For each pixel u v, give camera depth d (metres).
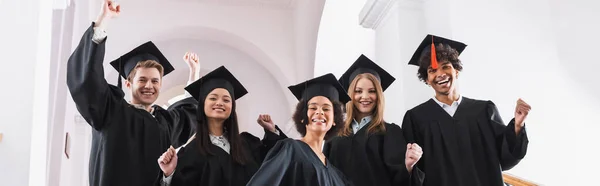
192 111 5.16
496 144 4.36
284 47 11.15
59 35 6.84
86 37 4.16
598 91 6.45
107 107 4.33
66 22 7.78
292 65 11.06
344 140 4.45
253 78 11.49
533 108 6.14
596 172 6.09
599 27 6.75
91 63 4.06
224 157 4.09
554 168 6.01
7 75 3.55
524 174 5.90
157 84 4.74
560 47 6.57
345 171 4.29
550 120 6.16
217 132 4.26
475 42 6.17
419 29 6.58
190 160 4.00
